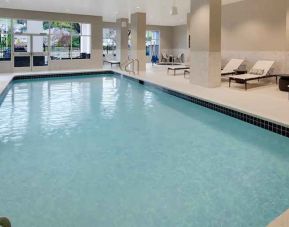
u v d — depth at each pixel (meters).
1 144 4.68
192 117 6.58
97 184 3.34
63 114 6.71
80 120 6.22
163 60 21.91
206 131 5.50
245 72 10.78
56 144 4.71
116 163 3.96
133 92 9.92
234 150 4.49
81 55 16.92
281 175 3.58
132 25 15.02
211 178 3.50
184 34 21.28
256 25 11.23
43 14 15.04
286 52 9.95
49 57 15.83
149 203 2.93
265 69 10.02
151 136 5.17
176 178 3.50
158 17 16.92
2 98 8.36
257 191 3.16
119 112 7.01
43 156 4.19
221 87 9.41
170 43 22.69
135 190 3.20
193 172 3.67
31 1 12.18
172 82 10.59
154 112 7.05
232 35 12.42
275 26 10.46
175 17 16.95
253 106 6.36
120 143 4.78
